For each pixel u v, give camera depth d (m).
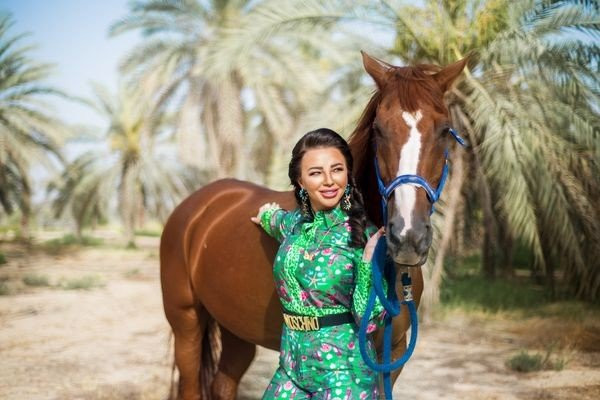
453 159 7.10
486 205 8.18
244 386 4.36
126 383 4.50
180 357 3.16
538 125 6.30
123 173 21.06
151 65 14.38
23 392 4.23
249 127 17.14
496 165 6.30
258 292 2.54
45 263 16.16
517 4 6.56
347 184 1.90
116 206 21.41
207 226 2.96
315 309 1.83
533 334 6.51
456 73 2.06
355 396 1.80
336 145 1.88
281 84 14.16
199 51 12.35
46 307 8.45
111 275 13.12
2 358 5.33
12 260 16.97
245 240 2.64
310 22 7.09
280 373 1.93
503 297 8.84
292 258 1.86
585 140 6.27
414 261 1.75
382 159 1.95
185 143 14.45
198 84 14.52
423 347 5.96
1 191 19.33
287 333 1.93
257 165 17.03
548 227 7.03
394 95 1.95
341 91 7.91
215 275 2.78
